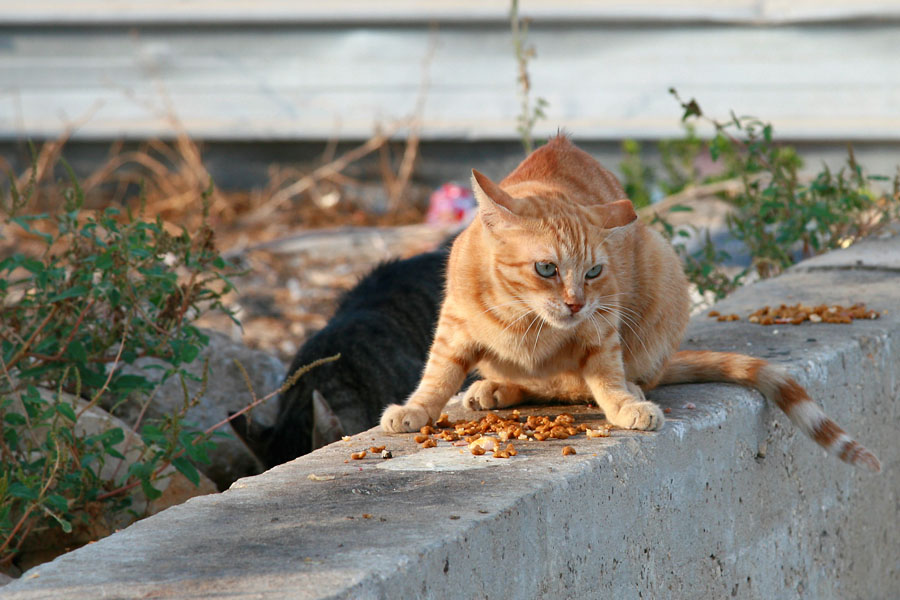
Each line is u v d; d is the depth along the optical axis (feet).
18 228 41.86
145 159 50.55
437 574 10.14
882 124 46.60
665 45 47.80
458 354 15.66
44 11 49.11
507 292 15.23
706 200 39.04
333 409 20.89
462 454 13.32
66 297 16.46
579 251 14.92
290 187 50.70
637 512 13.44
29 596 8.97
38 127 50.19
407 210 48.78
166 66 49.98
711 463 14.93
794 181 26.96
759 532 16.25
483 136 49.44
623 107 48.49
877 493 19.63
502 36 48.67
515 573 11.34
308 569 9.53
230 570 9.50
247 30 49.62
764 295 22.43
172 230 42.93
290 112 50.21
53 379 17.58
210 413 22.30
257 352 24.76
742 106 47.73
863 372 18.65
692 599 14.69
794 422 15.90
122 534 10.46
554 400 16.74
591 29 48.06
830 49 46.62
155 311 18.26
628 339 16.55
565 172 18.12
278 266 38.40
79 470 16.22
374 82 49.70
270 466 20.29
